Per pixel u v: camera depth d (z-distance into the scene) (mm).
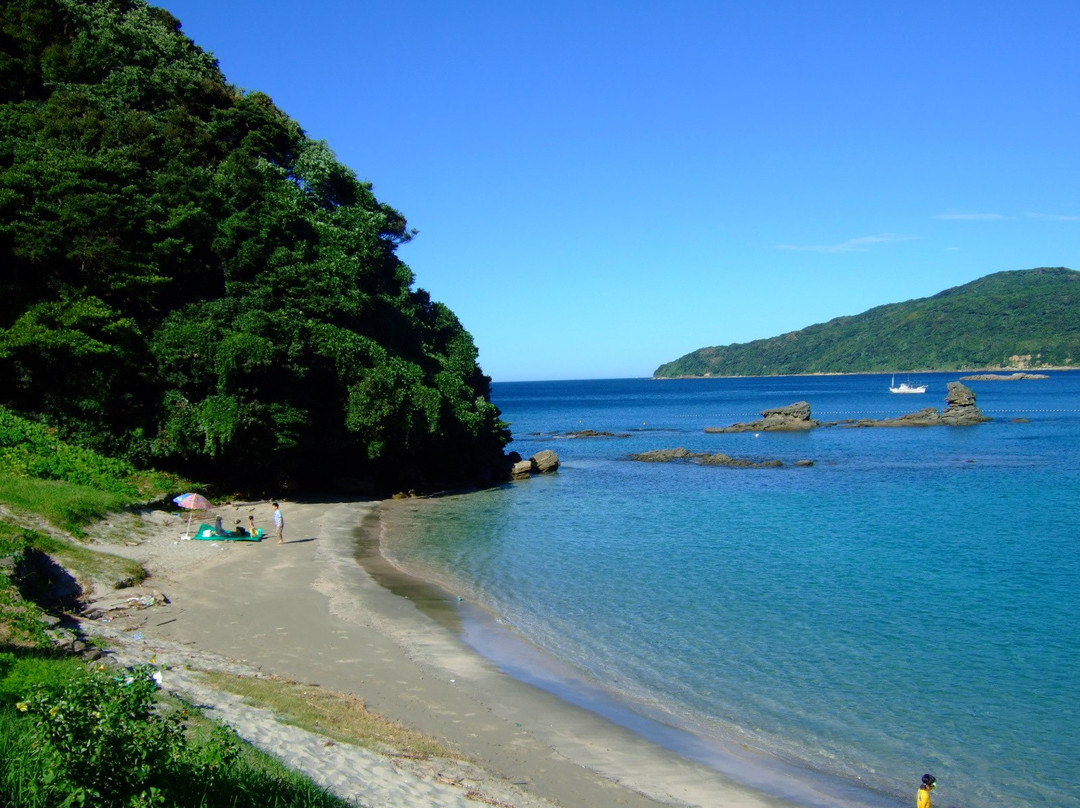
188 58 61531
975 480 57125
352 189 57156
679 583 28922
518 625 23891
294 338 43125
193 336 40219
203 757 9586
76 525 28047
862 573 30375
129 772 8656
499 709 17609
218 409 39344
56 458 34219
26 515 26719
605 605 26078
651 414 153500
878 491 52938
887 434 95688
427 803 12016
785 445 87062
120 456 38844
